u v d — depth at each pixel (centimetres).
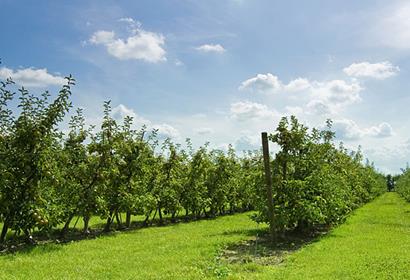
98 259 1579
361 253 1630
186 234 2350
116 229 2769
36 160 1906
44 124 1958
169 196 3177
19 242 2112
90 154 2470
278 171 2273
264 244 2020
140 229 2753
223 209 4103
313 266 1419
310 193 2262
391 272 1275
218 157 3900
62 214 2222
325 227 2745
